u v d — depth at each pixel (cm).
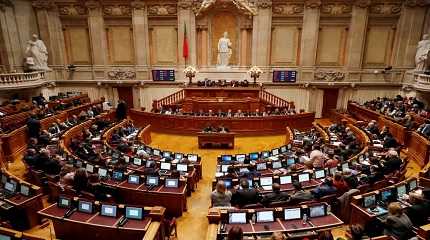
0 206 670
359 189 732
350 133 1270
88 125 1432
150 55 2164
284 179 809
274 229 553
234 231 410
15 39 1944
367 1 1956
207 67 2184
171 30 2117
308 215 597
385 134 1230
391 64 2081
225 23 2130
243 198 691
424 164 1084
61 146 1033
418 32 1966
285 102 1967
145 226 562
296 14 2048
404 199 669
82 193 714
